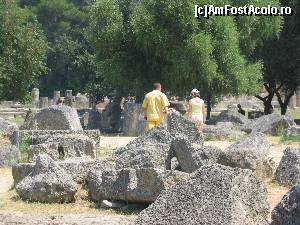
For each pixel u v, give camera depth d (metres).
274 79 97.88
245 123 66.88
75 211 25.66
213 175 17.86
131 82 82.19
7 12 76.12
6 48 75.69
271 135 61.41
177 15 76.00
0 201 27.61
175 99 111.25
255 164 31.41
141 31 76.94
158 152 29.52
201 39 74.31
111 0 81.19
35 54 76.88
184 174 24.97
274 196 28.66
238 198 17.19
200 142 39.56
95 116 85.88
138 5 78.44
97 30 81.56
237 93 79.69
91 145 38.72
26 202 27.45
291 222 15.51
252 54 94.44
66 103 132.25
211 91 81.00
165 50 77.12
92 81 116.69
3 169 38.94
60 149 38.84
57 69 156.75
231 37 77.38
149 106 40.19
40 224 19.06
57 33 178.88
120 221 18.97
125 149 31.89
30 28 77.25
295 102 152.62
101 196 26.75
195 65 75.50
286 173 31.41
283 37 94.81
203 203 17.14
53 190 27.31
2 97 77.50
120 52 81.62
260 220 17.73
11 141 44.69
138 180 25.59
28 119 56.34
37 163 28.19
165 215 17.23
